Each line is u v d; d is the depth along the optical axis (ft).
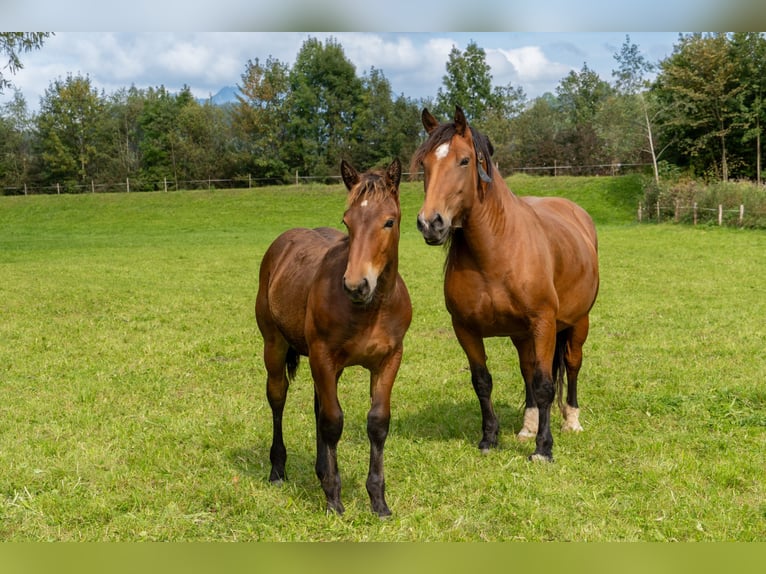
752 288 46.44
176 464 18.25
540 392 18.63
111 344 32.94
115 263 68.69
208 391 25.53
